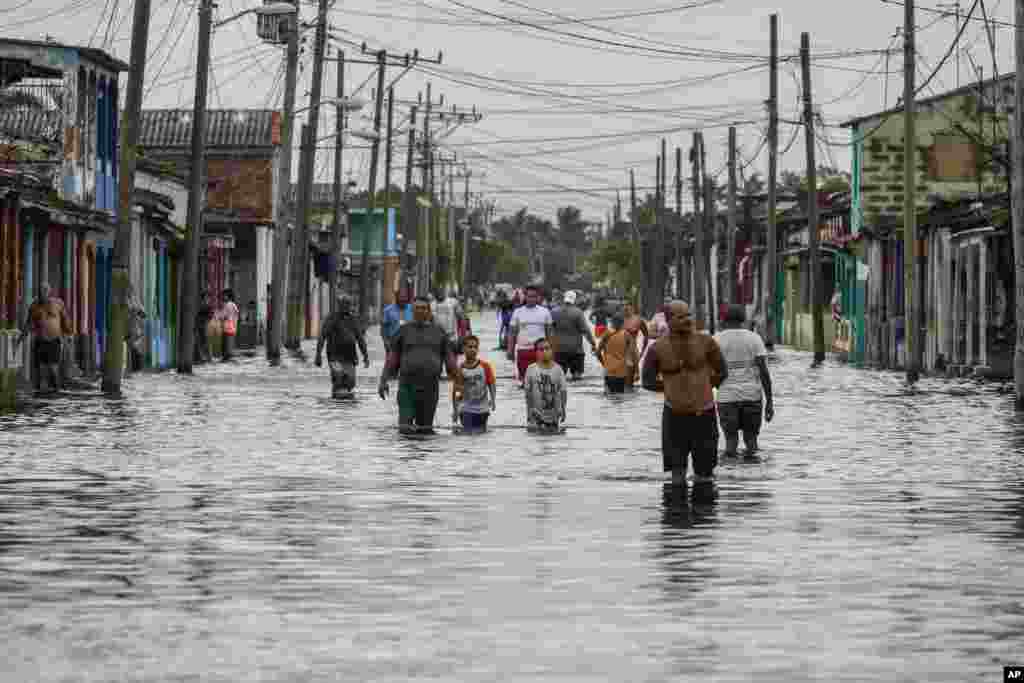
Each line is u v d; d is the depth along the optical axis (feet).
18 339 256.52
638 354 259.60
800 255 572.51
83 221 307.99
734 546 99.35
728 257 608.19
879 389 285.84
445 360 187.32
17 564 91.86
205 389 272.92
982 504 120.57
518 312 266.57
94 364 330.34
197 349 406.21
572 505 119.14
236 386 282.97
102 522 109.29
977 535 104.42
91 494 124.98
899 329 402.11
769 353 508.12
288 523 108.99
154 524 108.37
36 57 323.57
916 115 454.40
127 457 154.71
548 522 109.91
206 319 407.03
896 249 411.34
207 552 96.43
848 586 85.30
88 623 75.05
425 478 137.08
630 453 160.15
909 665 66.59
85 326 322.14
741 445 170.50
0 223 261.65
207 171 605.31
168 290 404.16
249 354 463.83
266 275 589.32
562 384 187.62
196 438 176.24
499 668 65.98
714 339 132.87
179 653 68.64
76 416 208.54
